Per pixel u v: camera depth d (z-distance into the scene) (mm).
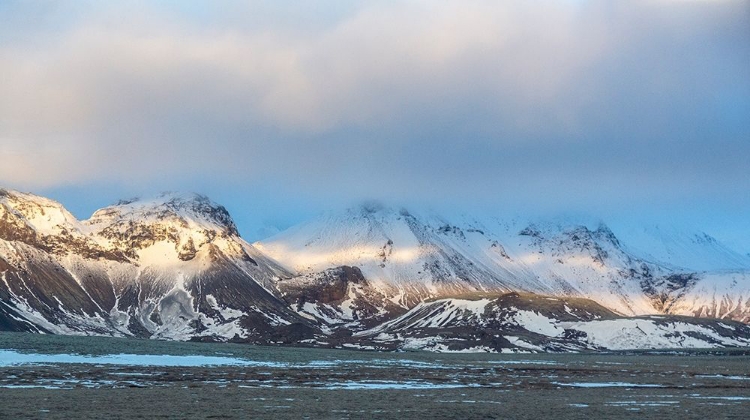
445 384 160750
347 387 148375
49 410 104938
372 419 103562
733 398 137750
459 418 106375
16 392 123938
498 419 106312
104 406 110562
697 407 122375
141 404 113875
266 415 105188
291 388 143625
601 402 128750
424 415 108438
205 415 104062
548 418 107750
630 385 165625
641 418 108312
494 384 163500
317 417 104250
